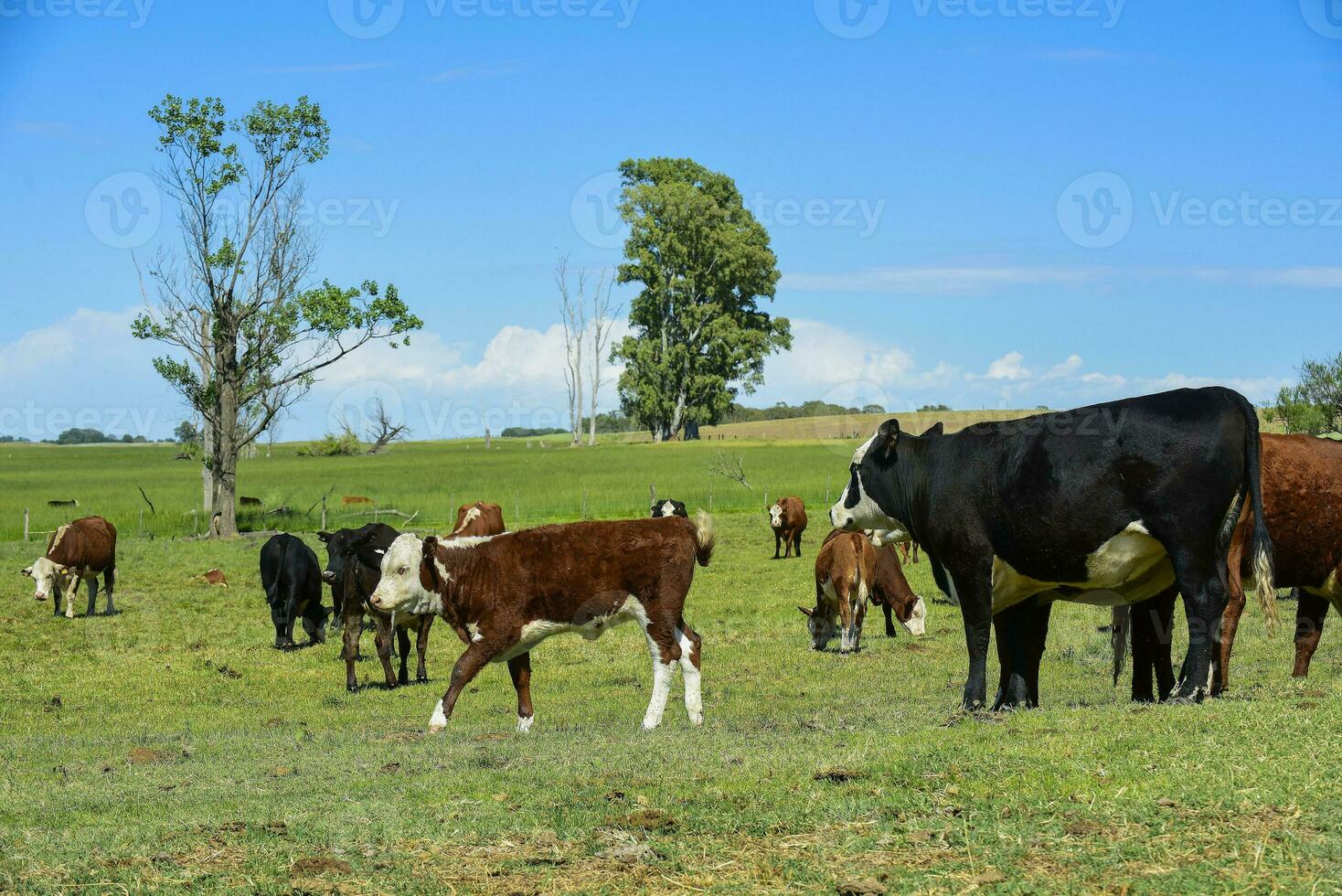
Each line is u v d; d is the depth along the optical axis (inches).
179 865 234.5
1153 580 357.1
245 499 1998.0
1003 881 201.2
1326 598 430.0
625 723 439.2
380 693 572.7
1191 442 323.9
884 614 751.1
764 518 1603.1
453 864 229.5
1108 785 247.4
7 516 1788.9
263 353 1649.9
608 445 3575.3
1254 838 210.5
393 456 3395.7
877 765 280.8
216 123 1625.2
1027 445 350.0
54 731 492.7
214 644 749.3
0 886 223.9
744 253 3324.3
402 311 1654.8
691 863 221.5
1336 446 416.8
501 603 418.3
